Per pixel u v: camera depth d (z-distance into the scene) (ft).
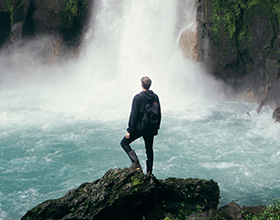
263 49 53.83
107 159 36.17
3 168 34.24
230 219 21.91
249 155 36.22
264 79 55.31
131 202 21.97
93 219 21.44
